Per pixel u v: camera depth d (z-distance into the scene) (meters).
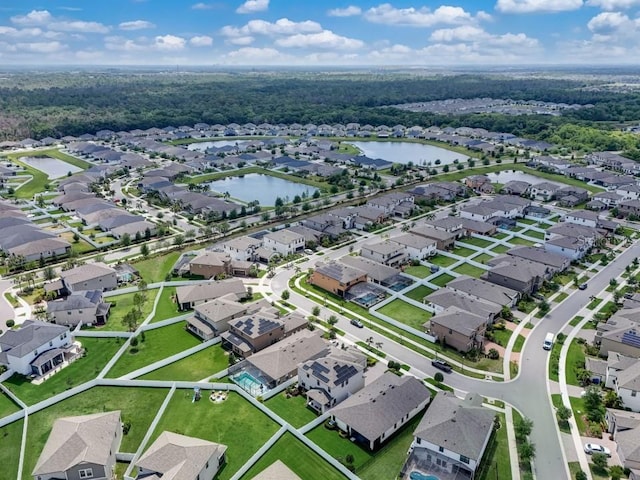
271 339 91.38
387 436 69.31
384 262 126.56
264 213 166.75
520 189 192.88
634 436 65.00
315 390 76.38
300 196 197.50
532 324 99.38
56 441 63.47
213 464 61.91
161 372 84.38
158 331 97.69
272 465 59.69
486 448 66.75
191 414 73.69
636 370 75.81
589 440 68.25
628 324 90.38
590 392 74.69
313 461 64.94
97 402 76.62
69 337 91.56
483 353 89.56
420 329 97.81
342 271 114.75
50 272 119.25
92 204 172.38
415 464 63.62
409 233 144.88
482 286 108.06
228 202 179.25
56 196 193.62
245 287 115.62
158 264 129.25
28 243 134.00
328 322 99.38
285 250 135.00
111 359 87.38
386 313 104.31
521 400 76.88
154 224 156.12
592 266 128.00
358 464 64.19
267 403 76.44
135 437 69.12
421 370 84.88
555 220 165.12
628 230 155.25
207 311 97.69
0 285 116.81
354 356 84.25
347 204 182.25
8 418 71.81
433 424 66.31
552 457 65.25
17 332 87.06
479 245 143.62
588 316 102.44
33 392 78.88
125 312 105.00
